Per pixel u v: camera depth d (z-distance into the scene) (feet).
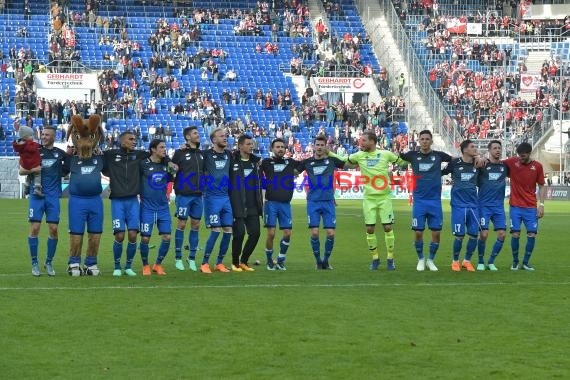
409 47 216.54
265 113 203.92
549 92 210.18
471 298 45.14
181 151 57.67
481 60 222.07
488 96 210.59
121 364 30.68
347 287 49.29
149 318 38.99
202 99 199.93
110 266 61.41
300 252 73.67
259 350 32.86
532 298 45.27
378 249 76.84
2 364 30.63
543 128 200.44
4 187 177.68
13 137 185.16
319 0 231.91
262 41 221.46
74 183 53.72
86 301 43.62
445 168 58.95
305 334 35.70
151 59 206.80
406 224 109.60
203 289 48.19
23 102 187.11
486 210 59.26
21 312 40.34
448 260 67.10
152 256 68.90
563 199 189.16
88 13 215.92
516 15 240.32
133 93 198.90
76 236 54.24
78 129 53.42
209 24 221.66
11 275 54.65
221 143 57.62
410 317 39.50
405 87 212.23
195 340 34.53
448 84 213.66
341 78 208.95
